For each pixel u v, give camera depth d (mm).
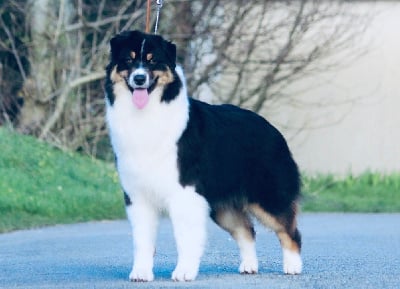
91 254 12023
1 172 18141
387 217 18047
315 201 20297
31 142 20562
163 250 12352
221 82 22297
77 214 17109
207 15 21797
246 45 21734
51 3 22156
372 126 23203
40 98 21906
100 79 21938
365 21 22578
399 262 11133
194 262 9242
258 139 9781
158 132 9000
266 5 21672
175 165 9039
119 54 9070
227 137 9492
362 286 9125
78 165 20031
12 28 22438
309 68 22406
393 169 23172
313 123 23188
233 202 9641
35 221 16141
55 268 10641
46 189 18016
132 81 8875
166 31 21875
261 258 11406
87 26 21625
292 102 22906
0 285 9336
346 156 23297
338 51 22375
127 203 9289
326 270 10312
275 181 9789
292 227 9891
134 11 22391
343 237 14234
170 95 9047
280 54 21672
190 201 9102
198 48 21859
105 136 22047
